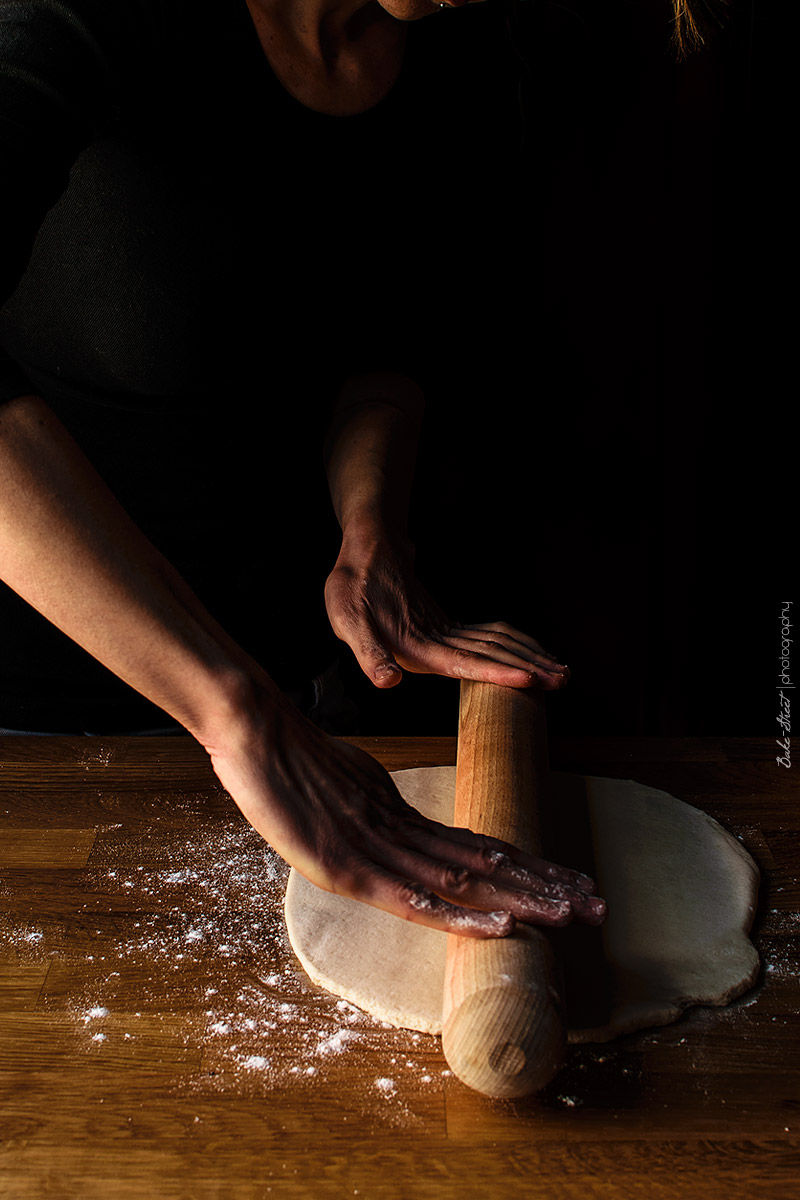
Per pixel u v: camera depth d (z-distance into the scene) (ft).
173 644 2.76
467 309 7.01
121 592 2.72
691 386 7.18
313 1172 2.56
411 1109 2.75
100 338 3.88
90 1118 2.71
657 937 3.37
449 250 6.16
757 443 7.34
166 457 4.25
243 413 4.34
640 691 8.00
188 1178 2.54
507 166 6.77
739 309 7.07
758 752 4.49
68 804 4.02
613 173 6.80
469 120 6.56
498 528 7.63
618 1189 2.52
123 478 4.26
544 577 7.80
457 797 3.58
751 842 3.93
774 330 7.09
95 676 4.52
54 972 3.21
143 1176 2.55
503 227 6.92
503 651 4.09
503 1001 2.56
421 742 4.56
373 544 4.24
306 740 2.95
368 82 4.08
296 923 3.39
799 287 6.98
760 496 7.47
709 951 3.32
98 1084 2.81
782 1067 2.91
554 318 7.15
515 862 2.96
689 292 7.00
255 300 4.06
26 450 2.69
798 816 4.07
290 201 4.02
